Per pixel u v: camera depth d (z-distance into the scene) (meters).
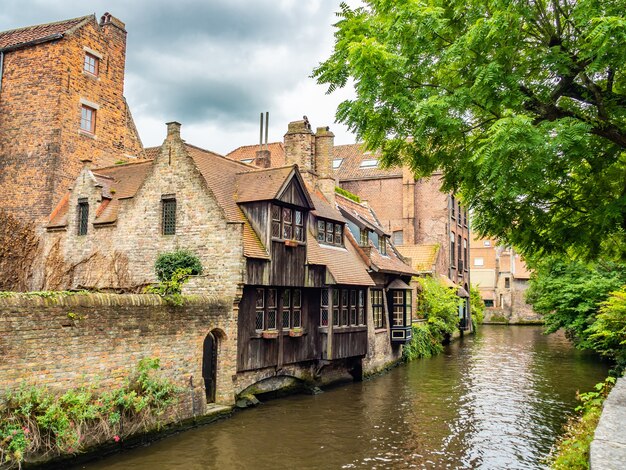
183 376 13.10
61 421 9.61
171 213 16.52
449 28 9.26
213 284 15.19
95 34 24.36
